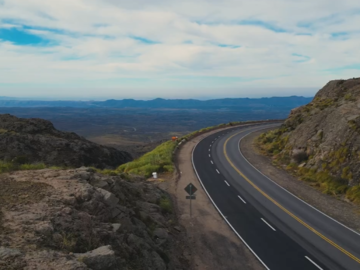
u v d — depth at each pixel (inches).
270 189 1000.9
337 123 1125.1
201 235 667.4
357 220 744.3
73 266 266.2
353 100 1258.0
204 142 1920.5
